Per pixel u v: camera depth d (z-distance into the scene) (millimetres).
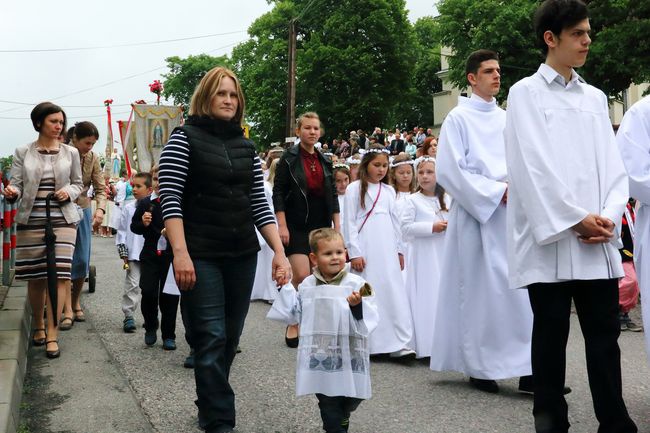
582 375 5355
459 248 5211
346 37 43438
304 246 6473
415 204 6395
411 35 45312
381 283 6230
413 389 5137
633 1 21359
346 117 42500
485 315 5035
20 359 4992
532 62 25750
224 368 4137
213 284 3885
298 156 6516
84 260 7449
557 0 3727
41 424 4258
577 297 3717
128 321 7109
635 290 7191
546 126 3693
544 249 3637
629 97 33594
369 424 4285
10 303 6488
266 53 46969
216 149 3957
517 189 3729
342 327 3826
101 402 4695
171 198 3852
